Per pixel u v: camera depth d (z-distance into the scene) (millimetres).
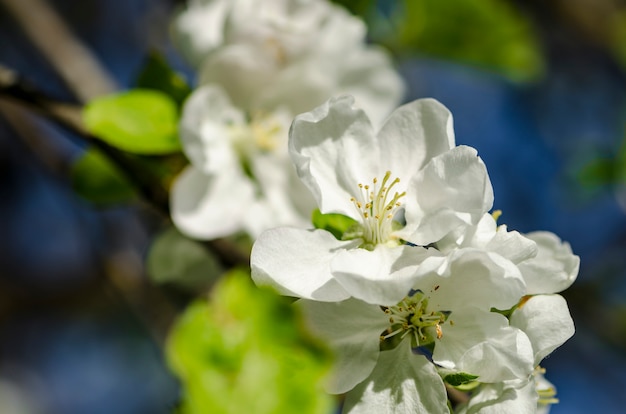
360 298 333
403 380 343
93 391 777
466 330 341
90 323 773
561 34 761
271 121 425
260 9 428
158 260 442
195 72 443
